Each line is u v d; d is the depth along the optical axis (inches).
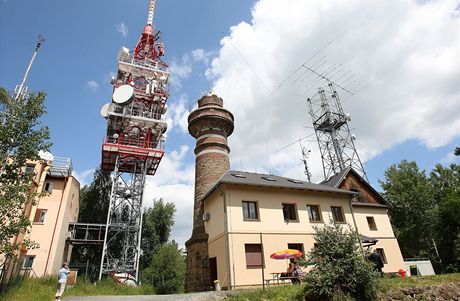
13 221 548.4
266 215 837.2
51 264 919.7
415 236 1577.3
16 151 584.4
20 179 592.1
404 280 647.1
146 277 1497.3
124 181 1322.6
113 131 1391.5
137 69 1515.7
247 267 752.3
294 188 892.6
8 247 527.8
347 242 538.6
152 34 1694.1
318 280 497.7
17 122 593.0
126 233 1255.5
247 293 526.0
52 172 1051.3
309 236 861.2
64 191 1042.7
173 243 1651.1
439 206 1510.8
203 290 832.9
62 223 999.6
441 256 1478.8
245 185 841.5
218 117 1121.4
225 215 794.2
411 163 1772.9
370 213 1122.7
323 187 974.4
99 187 1753.2
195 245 904.3
